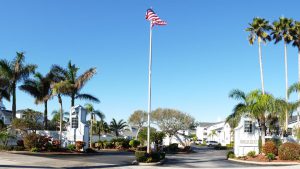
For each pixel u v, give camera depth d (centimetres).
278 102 3884
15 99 4409
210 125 13150
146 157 3148
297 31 5609
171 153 5334
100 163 3008
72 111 4275
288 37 5612
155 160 3191
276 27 5681
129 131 10512
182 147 6153
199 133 13188
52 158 3225
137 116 8406
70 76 4516
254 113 3866
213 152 5934
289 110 4006
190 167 2989
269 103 3831
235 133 4003
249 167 3052
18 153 3559
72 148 4019
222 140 10731
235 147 3984
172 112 6906
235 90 4050
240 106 4050
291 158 3578
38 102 4547
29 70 4425
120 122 10250
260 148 3953
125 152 4956
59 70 4531
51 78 4519
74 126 4250
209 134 12225
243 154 3950
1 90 4503
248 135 3997
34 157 3216
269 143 3772
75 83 4438
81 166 2703
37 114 5341
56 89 4244
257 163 3438
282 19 5653
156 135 5019
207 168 2909
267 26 5438
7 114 6969
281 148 3641
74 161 3061
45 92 4531
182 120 6900
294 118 6072
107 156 3800
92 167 2680
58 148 3916
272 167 3048
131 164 3075
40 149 3791
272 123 4859
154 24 3309
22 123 4106
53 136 4266
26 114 5316
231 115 4172
